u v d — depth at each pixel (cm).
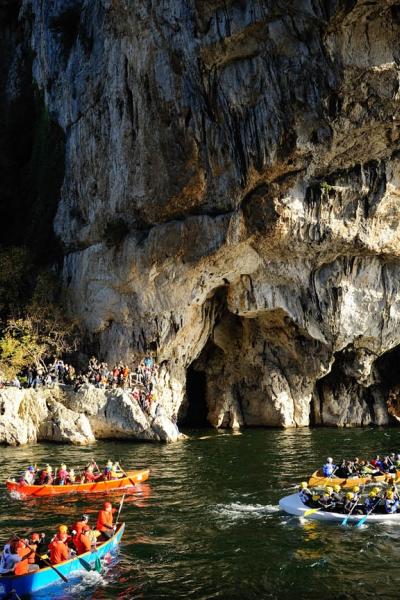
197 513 1853
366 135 3075
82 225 4038
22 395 3206
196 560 1484
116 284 3747
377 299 3659
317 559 1491
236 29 2875
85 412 3272
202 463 2617
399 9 2669
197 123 3225
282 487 2166
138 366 3616
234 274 3625
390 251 3503
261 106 3064
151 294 3656
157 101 3322
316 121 3006
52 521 1789
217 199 3369
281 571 1420
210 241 3416
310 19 2738
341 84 2844
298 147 3077
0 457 2723
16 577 1309
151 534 1664
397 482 2191
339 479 2150
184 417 4347
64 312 4041
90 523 1753
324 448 3036
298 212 3303
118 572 1420
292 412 4062
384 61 2784
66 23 4384
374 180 3284
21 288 4169
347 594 1307
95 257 3869
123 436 3275
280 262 3591
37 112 4769
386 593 1312
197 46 3011
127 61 3500
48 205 4447
